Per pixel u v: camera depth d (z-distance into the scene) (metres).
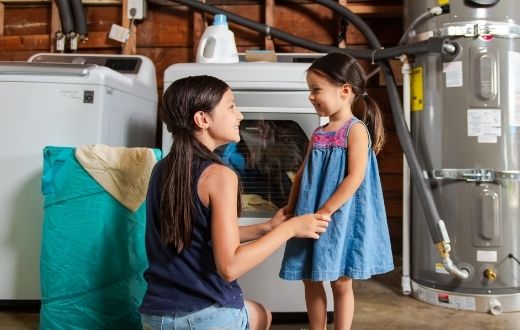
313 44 2.43
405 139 1.88
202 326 0.96
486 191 1.76
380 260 1.31
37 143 1.68
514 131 1.79
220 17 2.04
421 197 1.81
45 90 1.69
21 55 2.71
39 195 1.69
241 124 1.69
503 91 1.78
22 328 1.55
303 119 1.66
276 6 2.66
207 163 0.98
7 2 2.73
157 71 2.70
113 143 1.80
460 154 1.79
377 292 2.01
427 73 1.88
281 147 1.71
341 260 1.25
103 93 1.71
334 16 2.62
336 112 1.31
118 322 1.46
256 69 1.67
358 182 1.22
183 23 2.69
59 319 1.44
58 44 2.62
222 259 0.90
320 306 1.36
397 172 2.54
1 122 1.69
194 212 0.96
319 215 1.08
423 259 1.90
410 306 1.83
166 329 0.97
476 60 1.78
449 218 1.81
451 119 1.81
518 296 1.78
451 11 1.82
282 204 1.70
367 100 1.39
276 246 0.98
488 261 1.76
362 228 1.26
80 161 1.44
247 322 1.05
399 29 2.57
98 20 2.72
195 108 1.00
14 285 1.70
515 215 1.79
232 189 0.95
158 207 1.02
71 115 1.69
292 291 1.65
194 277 0.97
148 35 2.70
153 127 2.25
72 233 1.44
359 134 1.26
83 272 1.44
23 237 1.69
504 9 1.79
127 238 1.46
